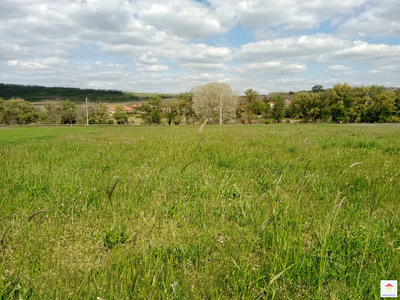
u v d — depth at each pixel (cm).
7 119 8950
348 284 224
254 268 230
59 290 199
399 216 345
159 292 200
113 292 193
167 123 8856
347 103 7431
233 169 587
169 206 374
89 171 586
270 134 1784
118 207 368
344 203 392
